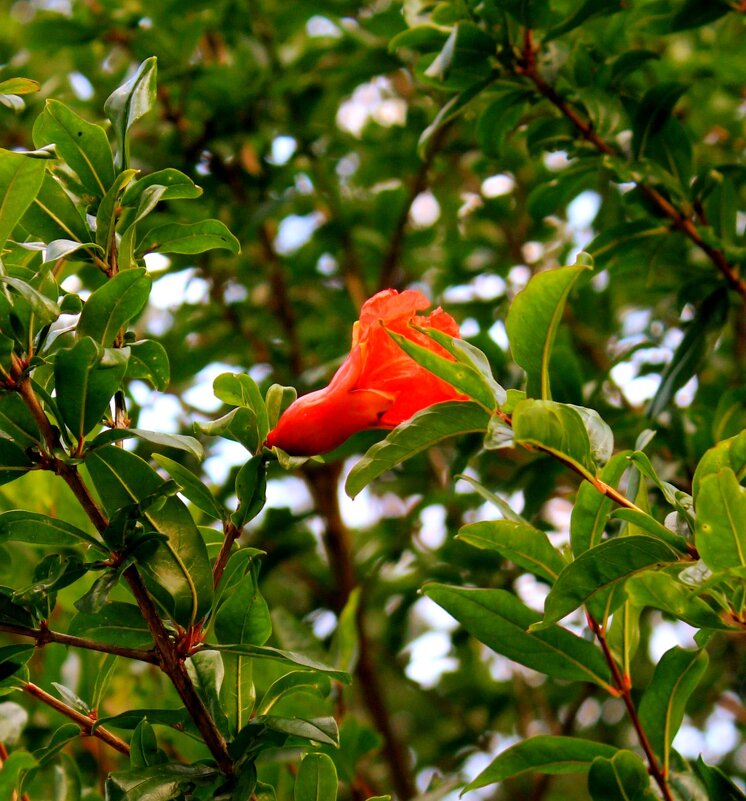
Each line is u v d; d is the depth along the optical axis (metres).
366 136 7.69
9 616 2.62
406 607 6.37
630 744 6.93
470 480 3.17
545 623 2.59
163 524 2.69
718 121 6.65
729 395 4.77
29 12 7.89
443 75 4.20
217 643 3.00
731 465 2.58
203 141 6.38
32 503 4.38
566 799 7.34
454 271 7.32
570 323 6.69
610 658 3.11
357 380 3.00
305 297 7.29
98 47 6.71
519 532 2.86
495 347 5.16
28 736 4.44
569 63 4.81
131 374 2.92
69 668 4.50
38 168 2.48
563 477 5.97
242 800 2.56
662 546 2.54
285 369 6.85
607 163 4.75
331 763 2.82
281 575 7.43
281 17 6.62
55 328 2.61
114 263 2.90
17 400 2.52
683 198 4.77
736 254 4.68
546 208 5.43
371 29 6.47
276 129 6.75
